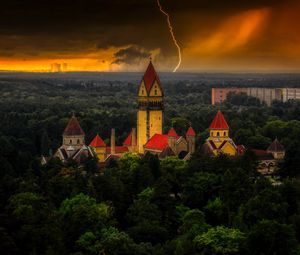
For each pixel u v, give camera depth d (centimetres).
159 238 19762
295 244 17662
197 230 19312
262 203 19850
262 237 17575
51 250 16750
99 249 17962
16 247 17425
